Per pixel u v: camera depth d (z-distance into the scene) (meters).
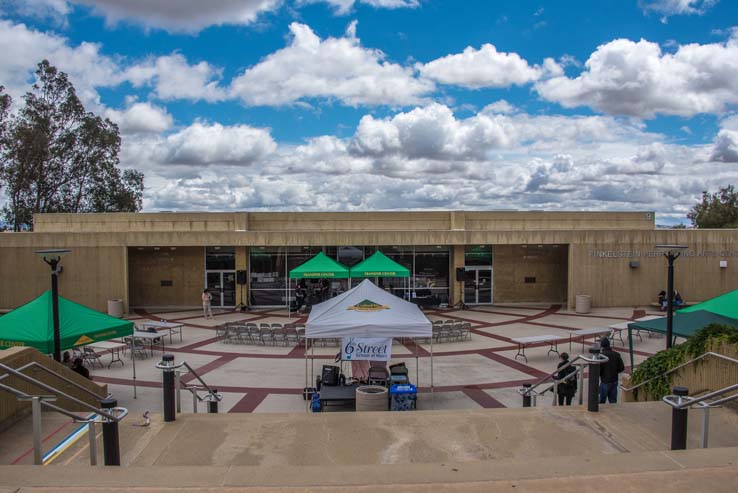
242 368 17.22
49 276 27.62
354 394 12.50
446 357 18.62
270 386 15.18
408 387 11.77
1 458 7.15
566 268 31.09
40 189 48.09
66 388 9.78
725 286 29.12
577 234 28.55
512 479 5.07
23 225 48.66
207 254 29.77
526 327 24.00
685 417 6.52
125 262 27.78
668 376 10.63
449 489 4.85
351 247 29.98
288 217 30.70
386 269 24.50
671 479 5.01
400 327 12.55
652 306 28.91
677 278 29.09
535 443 7.76
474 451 7.51
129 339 18.59
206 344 20.91
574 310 28.38
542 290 31.05
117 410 6.30
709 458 5.52
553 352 19.38
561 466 5.38
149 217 30.14
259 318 26.59
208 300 26.83
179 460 7.19
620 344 20.81
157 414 8.99
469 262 30.72
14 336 11.66
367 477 5.15
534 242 28.58
